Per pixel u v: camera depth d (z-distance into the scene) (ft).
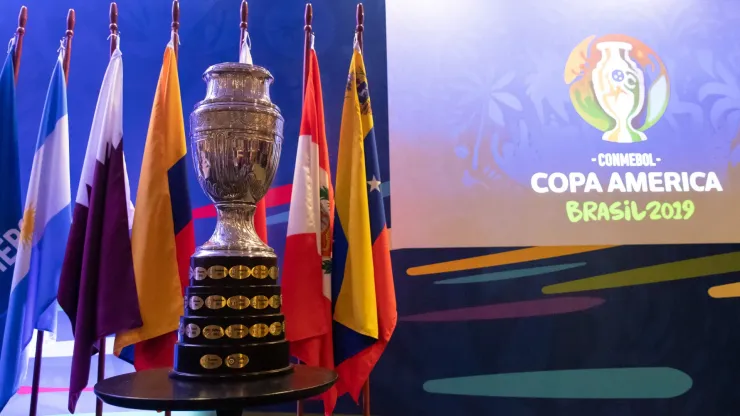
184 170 4.79
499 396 5.51
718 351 5.59
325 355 4.66
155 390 2.89
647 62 6.04
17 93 5.87
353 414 5.45
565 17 6.07
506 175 5.82
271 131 3.72
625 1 6.06
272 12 6.05
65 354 5.51
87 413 5.45
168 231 4.60
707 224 5.81
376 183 4.98
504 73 5.98
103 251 4.52
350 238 4.77
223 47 6.00
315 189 4.89
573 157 5.88
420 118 5.89
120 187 4.68
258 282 3.48
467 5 6.07
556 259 5.71
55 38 6.01
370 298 4.63
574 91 5.97
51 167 4.99
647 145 5.92
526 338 5.59
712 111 5.99
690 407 5.51
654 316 5.64
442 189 5.78
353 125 5.01
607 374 5.54
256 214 5.10
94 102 5.92
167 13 6.05
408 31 6.01
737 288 5.69
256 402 2.76
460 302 5.63
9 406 5.46
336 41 6.00
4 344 4.56
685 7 6.10
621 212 5.80
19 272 4.66
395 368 5.54
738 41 6.07
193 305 3.34
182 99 5.90
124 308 4.41
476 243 5.71
